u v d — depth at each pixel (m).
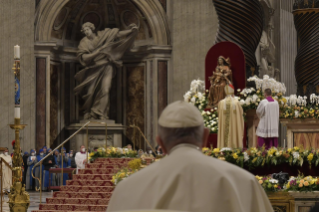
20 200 10.49
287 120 11.30
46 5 19.45
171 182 1.95
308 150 8.98
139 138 20.81
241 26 12.02
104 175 12.66
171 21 20.48
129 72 21.16
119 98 21.28
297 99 11.34
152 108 20.42
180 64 20.31
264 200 2.08
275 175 8.19
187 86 20.27
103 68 20.08
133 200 1.94
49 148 17.95
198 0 20.36
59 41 20.45
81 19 20.98
